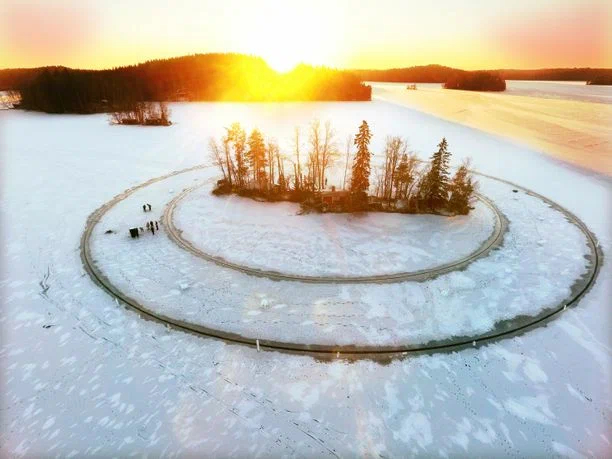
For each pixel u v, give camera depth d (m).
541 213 38.06
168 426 16.88
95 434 16.58
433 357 20.42
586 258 29.97
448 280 27.08
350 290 25.92
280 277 27.55
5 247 32.53
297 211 37.88
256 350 20.92
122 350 21.19
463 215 36.88
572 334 21.97
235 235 33.72
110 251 31.56
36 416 17.45
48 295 26.05
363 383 18.88
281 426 16.81
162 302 25.03
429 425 16.89
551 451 15.79
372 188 43.94
